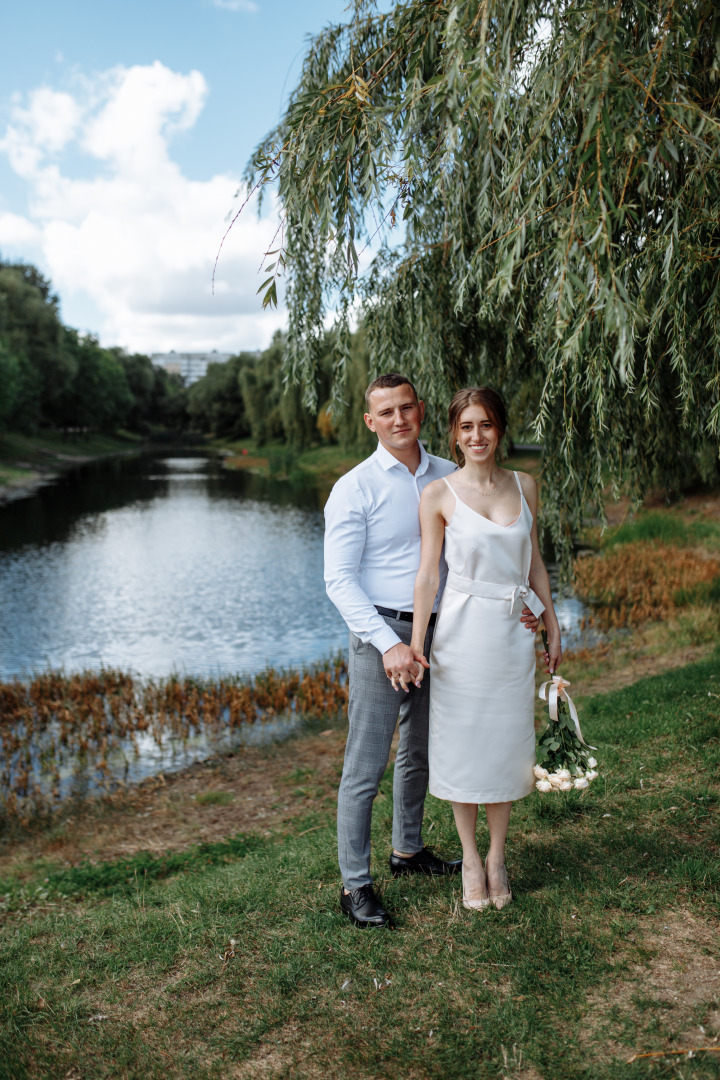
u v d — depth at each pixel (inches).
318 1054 78.1
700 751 155.2
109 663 414.3
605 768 152.9
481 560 92.6
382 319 173.0
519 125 114.3
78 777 261.0
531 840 121.6
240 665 403.5
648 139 102.8
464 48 100.3
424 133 131.1
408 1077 73.5
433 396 173.0
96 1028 85.8
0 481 1571.1
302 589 605.0
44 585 634.2
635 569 506.0
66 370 2117.4
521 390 189.9
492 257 143.4
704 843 113.2
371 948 94.0
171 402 4520.2
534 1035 76.7
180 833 197.6
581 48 99.7
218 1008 87.1
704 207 113.7
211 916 108.2
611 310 87.1
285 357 158.7
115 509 1189.1
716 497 714.8
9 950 106.9
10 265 2417.6
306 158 111.9
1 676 392.8
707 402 134.1
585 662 323.3
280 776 241.4
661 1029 75.4
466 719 94.5
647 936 91.3
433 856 114.6
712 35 113.6
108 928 110.2
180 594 593.9
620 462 154.6
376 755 100.9
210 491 1486.2
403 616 101.9
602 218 90.1
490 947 91.0
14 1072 78.7
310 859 129.2
